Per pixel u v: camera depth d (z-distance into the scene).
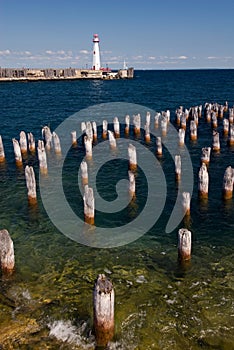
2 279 13.52
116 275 14.10
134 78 175.38
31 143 31.98
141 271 14.35
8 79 124.31
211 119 43.75
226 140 35.69
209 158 28.20
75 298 12.63
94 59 140.62
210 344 10.61
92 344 10.51
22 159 30.41
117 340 10.69
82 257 15.44
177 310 12.09
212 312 11.97
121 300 12.55
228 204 20.44
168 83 134.00
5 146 35.28
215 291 13.03
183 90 99.94
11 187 23.77
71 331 11.01
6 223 18.64
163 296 12.81
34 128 44.72
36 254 15.66
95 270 14.47
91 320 11.47
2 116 54.16
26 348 10.26
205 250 15.88
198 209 20.02
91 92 95.56
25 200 21.58
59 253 15.76
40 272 14.26
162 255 15.55
